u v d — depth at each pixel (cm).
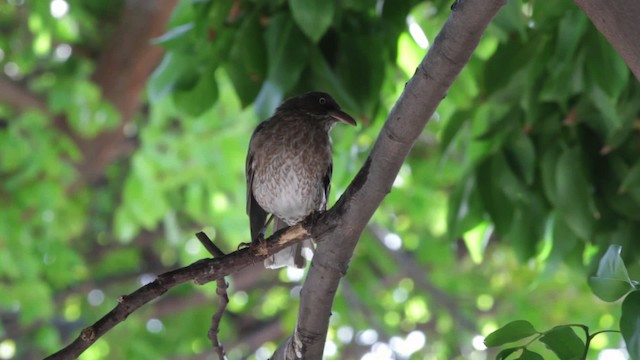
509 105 841
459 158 1727
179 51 832
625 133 796
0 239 1634
